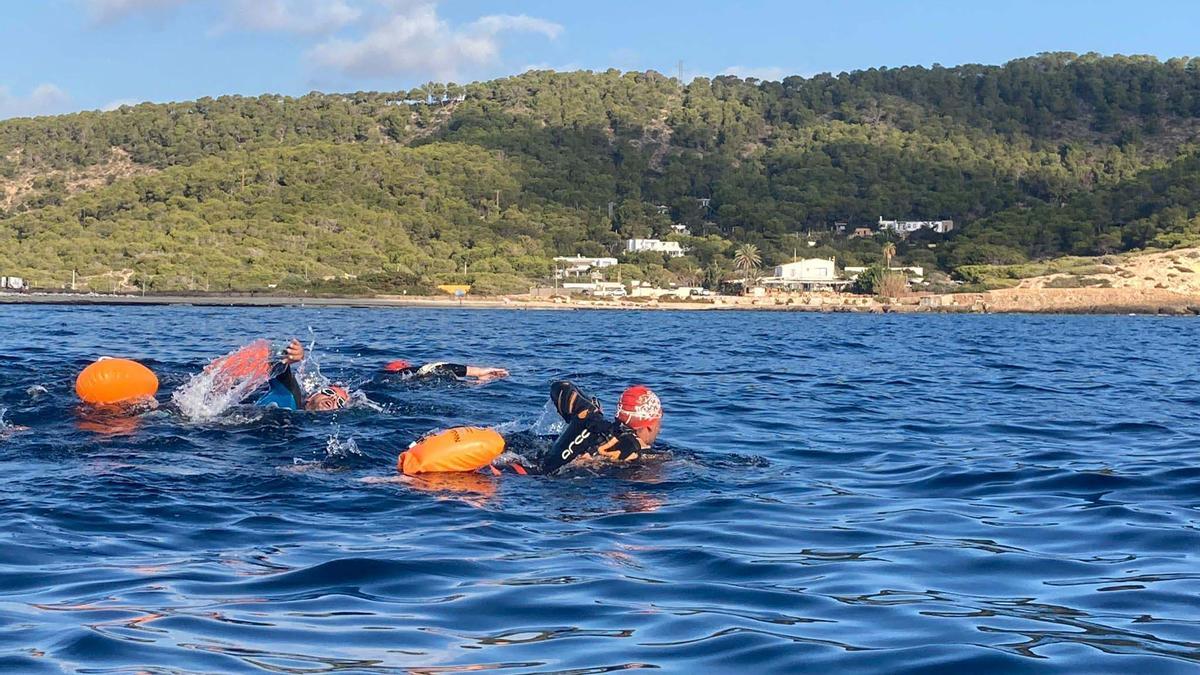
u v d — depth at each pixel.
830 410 14.19
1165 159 195.12
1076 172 185.62
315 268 121.69
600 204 173.12
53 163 179.12
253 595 5.73
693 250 151.25
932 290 124.38
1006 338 41.97
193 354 22.47
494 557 6.58
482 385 14.87
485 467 9.17
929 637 5.16
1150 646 5.02
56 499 7.76
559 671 4.67
